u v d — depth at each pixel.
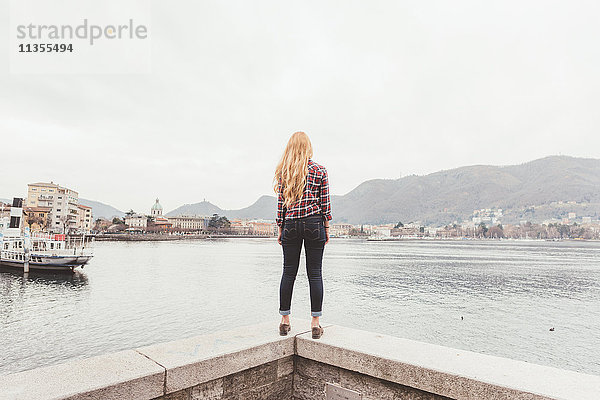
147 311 30.98
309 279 3.42
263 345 3.12
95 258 84.12
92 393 2.16
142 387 2.37
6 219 60.62
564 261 96.38
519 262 90.94
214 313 30.38
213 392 2.79
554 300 40.56
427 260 94.38
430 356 2.85
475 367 2.63
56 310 31.19
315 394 3.27
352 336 3.40
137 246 144.88
